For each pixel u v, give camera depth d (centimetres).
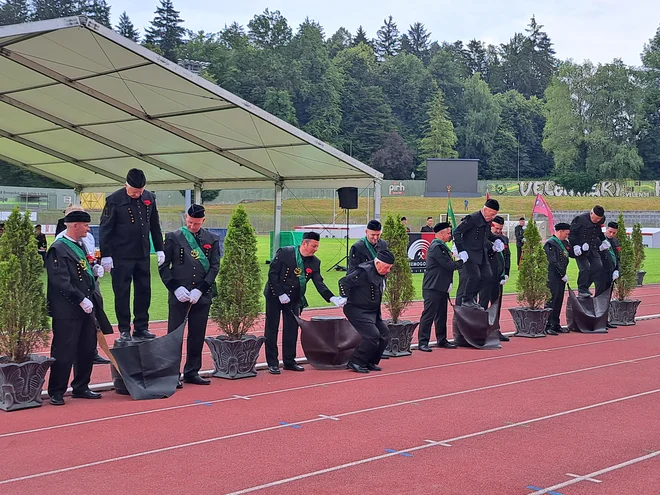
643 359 1184
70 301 826
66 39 1354
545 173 11850
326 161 1939
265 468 602
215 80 10181
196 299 918
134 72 1505
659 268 3500
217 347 989
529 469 609
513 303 2041
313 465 611
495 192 9156
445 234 1244
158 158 2291
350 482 570
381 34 16025
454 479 580
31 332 816
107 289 2045
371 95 11088
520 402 861
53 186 7169
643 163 10044
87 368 864
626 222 7762
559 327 1492
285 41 11888
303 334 1064
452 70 12419
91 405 827
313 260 1050
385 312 1714
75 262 838
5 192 5691
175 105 1709
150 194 1019
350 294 1059
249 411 800
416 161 11131
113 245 980
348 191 2084
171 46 11125
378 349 1054
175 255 931
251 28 12012
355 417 778
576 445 684
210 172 2383
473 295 1347
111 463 612
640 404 860
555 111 10294
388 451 654
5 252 815
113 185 2778
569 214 8150
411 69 12269
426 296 1252
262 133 1802
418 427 739
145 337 1003
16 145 2377
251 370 1005
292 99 10650
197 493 542
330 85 10781
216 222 6550
